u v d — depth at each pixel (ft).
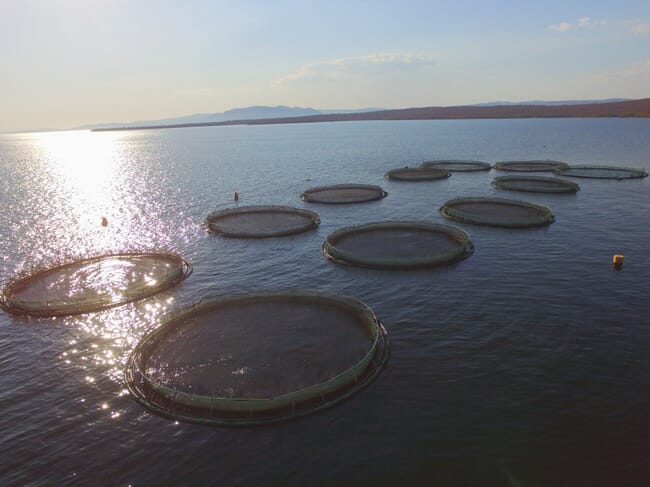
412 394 83.20
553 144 555.28
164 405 82.69
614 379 85.76
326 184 323.57
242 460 69.77
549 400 80.38
